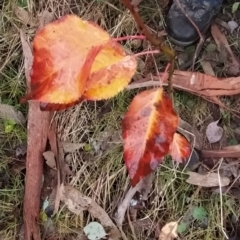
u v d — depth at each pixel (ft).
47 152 1.75
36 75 0.75
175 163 1.76
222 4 1.99
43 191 1.76
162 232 1.71
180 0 1.88
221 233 1.72
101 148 1.79
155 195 1.74
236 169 1.78
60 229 1.72
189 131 1.81
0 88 1.83
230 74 1.89
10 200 1.74
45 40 0.75
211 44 1.92
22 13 1.90
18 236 1.72
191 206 1.74
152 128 0.86
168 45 1.90
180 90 1.85
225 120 1.84
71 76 0.75
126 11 1.89
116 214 1.73
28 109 1.80
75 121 1.81
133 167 0.84
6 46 1.88
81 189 1.75
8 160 1.78
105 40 0.77
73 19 0.76
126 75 0.80
